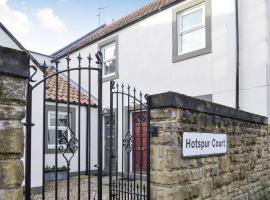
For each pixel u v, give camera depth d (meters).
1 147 2.33
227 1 8.66
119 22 13.19
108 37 12.45
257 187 6.48
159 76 10.33
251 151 6.30
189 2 9.55
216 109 4.81
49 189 8.48
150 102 3.99
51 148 10.52
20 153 2.42
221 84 8.62
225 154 5.11
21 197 2.40
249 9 8.22
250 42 8.12
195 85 9.24
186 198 3.95
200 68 9.16
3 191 2.31
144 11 11.73
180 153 3.91
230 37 8.52
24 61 2.47
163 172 3.75
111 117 4.33
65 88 11.96
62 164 10.70
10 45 7.90
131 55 11.41
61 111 10.99
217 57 8.77
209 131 4.63
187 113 4.10
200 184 4.30
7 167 2.34
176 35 9.84
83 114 11.55
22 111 2.46
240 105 8.16
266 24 7.88
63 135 3.13
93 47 13.05
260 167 6.74
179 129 3.90
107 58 12.61
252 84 8.00
